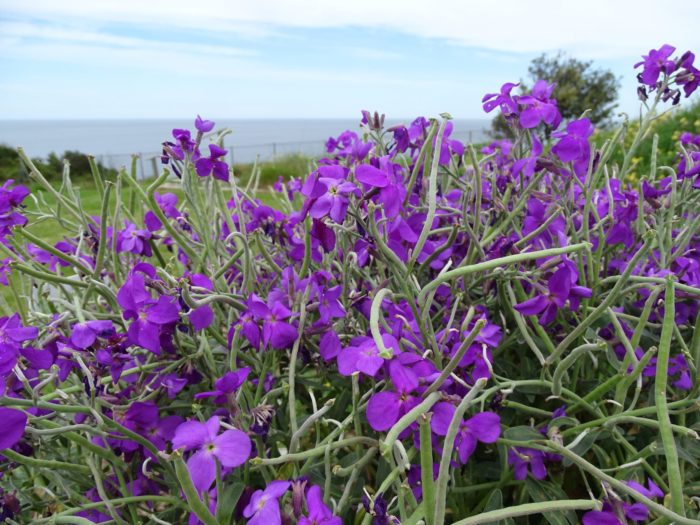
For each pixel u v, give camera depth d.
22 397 0.24
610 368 0.28
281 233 0.32
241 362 0.27
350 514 0.24
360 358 0.19
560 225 0.29
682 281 0.28
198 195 0.33
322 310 0.23
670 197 0.31
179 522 0.26
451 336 0.24
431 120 0.25
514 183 0.31
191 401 0.28
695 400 0.23
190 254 0.30
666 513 0.17
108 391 0.26
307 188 0.22
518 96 0.29
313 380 0.29
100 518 0.25
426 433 0.15
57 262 0.34
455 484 0.24
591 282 0.28
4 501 0.22
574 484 0.28
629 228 0.30
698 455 0.24
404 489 0.18
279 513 0.17
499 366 0.28
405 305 0.26
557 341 0.28
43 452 0.26
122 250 0.31
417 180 0.31
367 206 0.22
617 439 0.24
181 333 0.28
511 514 0.16
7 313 0.34
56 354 0.22
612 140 0.31
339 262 0.29
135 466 0.25
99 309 0.31
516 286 0.27
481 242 0.28
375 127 0.31
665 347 0.17
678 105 0.31
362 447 0.23
